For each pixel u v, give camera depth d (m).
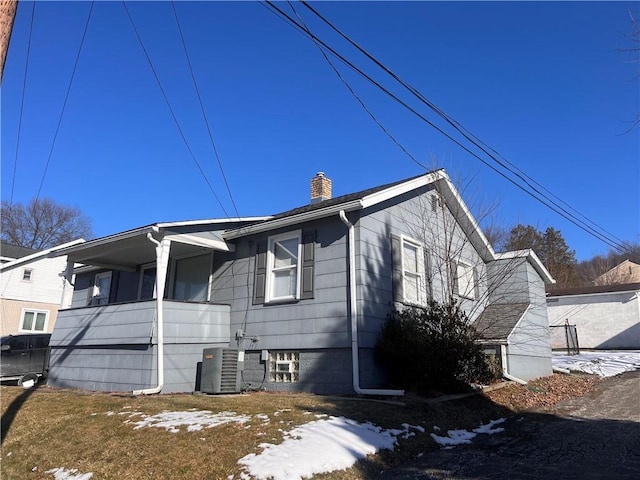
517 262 16.20
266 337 11.89
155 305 11.27
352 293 10.62
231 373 10.92
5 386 13.46
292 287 11.95
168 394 10.66
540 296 16.83
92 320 12.87
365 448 6.55
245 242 13.09
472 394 10.88
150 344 11.17
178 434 6.82
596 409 10.81
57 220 46.81
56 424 8.08
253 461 5.76
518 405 11.02
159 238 11.63
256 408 8.30
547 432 8.50
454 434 8.23
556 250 44.97
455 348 10.42
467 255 15.73
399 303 11.81
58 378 13.60
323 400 9.20
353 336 10.31
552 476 5.84
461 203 15.01
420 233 13.45
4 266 27.38
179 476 5.64
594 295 28.83
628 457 6.60
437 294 13.62
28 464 6.80
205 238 12.59
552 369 17.02
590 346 28.48
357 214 11.13
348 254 11.02
